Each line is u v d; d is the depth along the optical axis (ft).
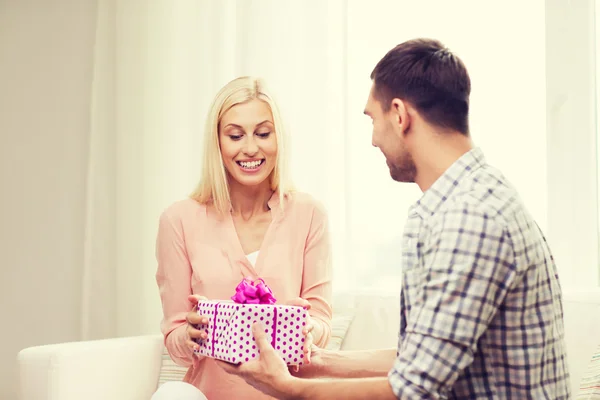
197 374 5.91
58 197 9.96
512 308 3.36
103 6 9.63
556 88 7.01
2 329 10.15
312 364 4.84
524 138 7.12
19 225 10.16
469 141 3.72
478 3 7.33
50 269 9.93
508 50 7.21
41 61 10.21
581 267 6.88
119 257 9.16
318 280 6.13
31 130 10.21
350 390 3.56
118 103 9.34
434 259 3.36
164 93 9.03
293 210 6.21
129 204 9.16
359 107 7.66
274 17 8.22
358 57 7.73
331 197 7.73
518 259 3.29
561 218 6.97
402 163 3.82
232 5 8.64
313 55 7.97
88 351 5.82
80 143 9.87
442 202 3.53
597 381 4.88
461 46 7.38
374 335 6.40
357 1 7.79
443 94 3.64
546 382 3.42
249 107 6.06
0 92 10.42
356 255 7.51
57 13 10.15
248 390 5.76
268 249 6.07
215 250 6.09
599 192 6.89
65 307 9.81
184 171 8.85
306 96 7.96
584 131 6.95
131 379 6.15
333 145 7.80
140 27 9.26
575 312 5.46
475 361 3.42
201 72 8.77
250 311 4.58
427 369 3.26
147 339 6.42
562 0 7.02
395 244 7.41
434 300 3.31
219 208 6.21
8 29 10.44
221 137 6.14
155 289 8.97
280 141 6.15
